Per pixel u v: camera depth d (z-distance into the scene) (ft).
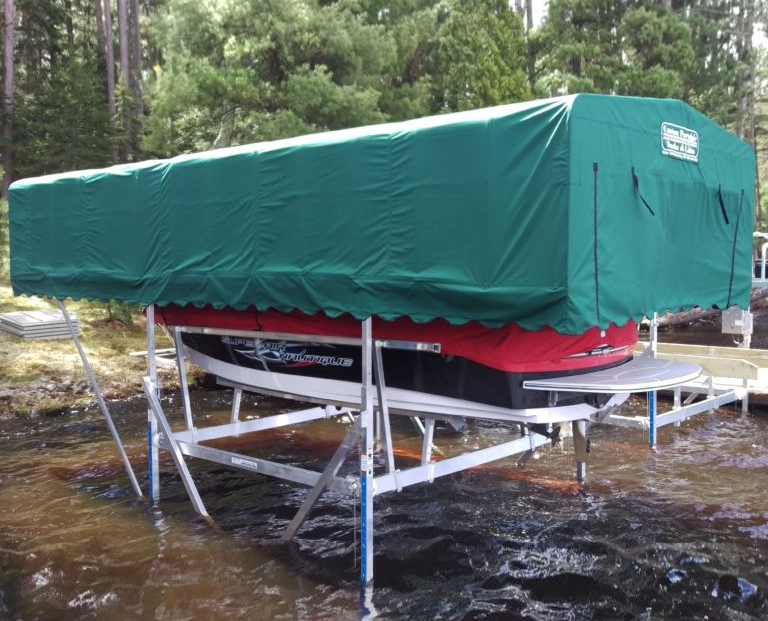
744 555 16.75
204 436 21.49
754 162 20.15
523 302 12.75
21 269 23.12
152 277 19.11
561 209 12.44
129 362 38.83
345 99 48.08
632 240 14.37
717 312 59.36
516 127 13.05
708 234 17.84
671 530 18.28
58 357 38.11
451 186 13.76
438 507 20.13
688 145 16.67
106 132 61.31
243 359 21.30
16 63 87.10
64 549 17.42
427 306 14.01
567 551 17.11
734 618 14.02
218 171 17.53
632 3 66.18
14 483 22.66
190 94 47.42
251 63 50.14
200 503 19.66
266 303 16.51
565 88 60.44
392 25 58.70
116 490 21.98
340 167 15.23
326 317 18.03
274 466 17.57
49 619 14.12
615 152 13.78
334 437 28.37
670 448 25.84
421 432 24.40
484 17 49.75
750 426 28.99
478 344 15.87
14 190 23.21
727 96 70.03
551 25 68.33
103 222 20.53
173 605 14.57
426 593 15.06
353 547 17.42
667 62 61.87
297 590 15.19
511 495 21.03
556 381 15.62
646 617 14.08
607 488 21.50
